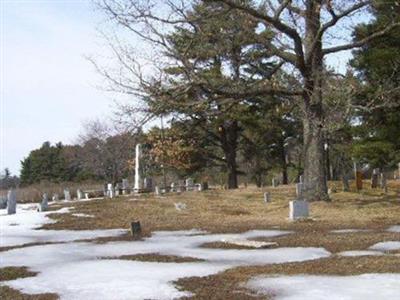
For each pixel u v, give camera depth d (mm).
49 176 80812
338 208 21531
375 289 8414
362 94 25859
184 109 22375
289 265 10617
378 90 23531
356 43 22922
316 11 22062
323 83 22531
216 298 8234
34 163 82062
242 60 25312
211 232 15969
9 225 18797
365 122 28547
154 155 41938
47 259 11867
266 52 25703
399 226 16719
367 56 26188
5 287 9312
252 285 8969
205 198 27219
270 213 21297
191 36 22391
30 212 23188
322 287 8672
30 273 10391
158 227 17328
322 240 13789
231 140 41906
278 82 23625
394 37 25359
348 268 10102
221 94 21797
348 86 22516
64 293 8719
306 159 23531
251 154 47219
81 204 25344
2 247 13891
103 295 8492
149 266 10742
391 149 27734
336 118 22562
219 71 26125
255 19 22297
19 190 48031
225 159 42906
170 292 8586
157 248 13094
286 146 51469
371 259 10914
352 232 15289
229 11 21344
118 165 58656
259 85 23203
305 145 23578
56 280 9664
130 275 9875
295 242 13602
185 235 15422
